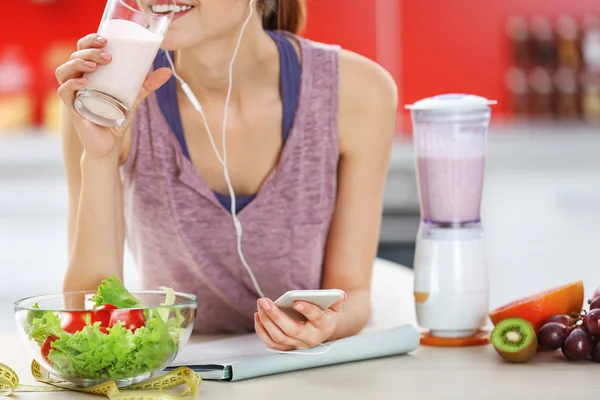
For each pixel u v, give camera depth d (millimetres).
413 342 1520
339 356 1438
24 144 4375
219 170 1814
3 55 5004
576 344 1437
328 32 5324
